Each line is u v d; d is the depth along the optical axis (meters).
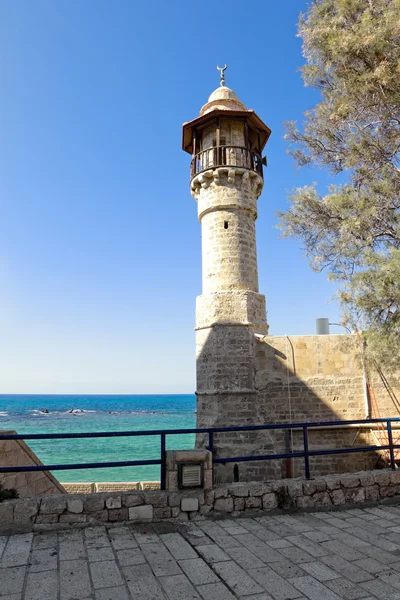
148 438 60.41
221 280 19.30
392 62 10.97
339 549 5.53
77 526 6.27
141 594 4.31
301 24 12.64
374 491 7.72
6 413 112.88
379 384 17.38
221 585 4.51
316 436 17.39
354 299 10.52
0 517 6.06
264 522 6.64
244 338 18.12
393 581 4.64
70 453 46.78
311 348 18.11
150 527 6.34
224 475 16.59
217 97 21.94
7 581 4.56
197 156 21.22
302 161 14.91
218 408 17.48
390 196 11.41
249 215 20.47
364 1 11.58
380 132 12.41
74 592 4.34
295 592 4.38
